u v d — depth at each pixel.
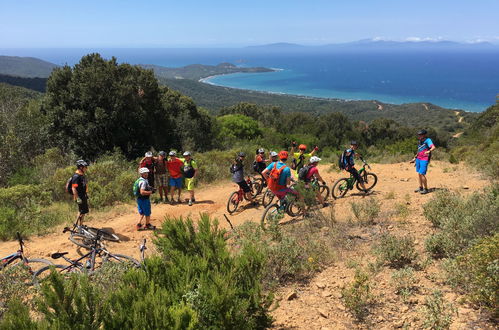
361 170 10.09
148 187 8.20
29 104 25.70
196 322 2.89
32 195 10.84
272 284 4.53
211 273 3.56
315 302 4.13
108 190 11.30
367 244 5.82
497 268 3.24
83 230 5.62
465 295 3.67
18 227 8.25
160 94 33.31
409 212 7.33
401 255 4.86
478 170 12.22
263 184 11.54
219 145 38.69
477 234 4.73
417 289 4.01
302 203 7.85
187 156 10.75
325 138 74.12
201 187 14.08
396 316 3.57
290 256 4.97
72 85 24.53
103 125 24.27
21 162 17.70
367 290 3.82
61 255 5.02
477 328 3.07
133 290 3.13
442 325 3.12
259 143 41.03
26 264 5.06
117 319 2.88
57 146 23.00
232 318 3.13
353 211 7.66
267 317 3.60
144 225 8.79
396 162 19.72
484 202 5.66
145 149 27.89
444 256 4.75
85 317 2.93
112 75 26.02
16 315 2.73
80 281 3.10
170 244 4.30
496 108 35.66
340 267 5.05
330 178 13.80
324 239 6.28
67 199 11.55
